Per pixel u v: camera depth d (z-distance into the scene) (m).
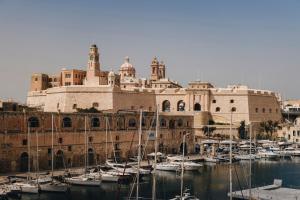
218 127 170.88
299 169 109.69
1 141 92.31
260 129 178.50
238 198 71.44
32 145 97.62
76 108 153.88
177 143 134.25
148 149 124.00
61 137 103.44
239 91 181.88
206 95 181.88
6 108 109.12
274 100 197.25
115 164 99.38
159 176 95.56
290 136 178.50
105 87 161.12
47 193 75.31
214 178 94.12
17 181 80.44
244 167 112.50
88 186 81.62
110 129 114.19
